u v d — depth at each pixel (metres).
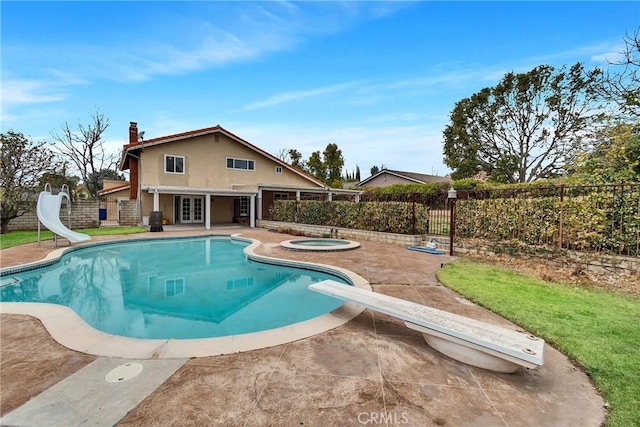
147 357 3.06
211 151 20.08
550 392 2.55
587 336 3.53
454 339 2.96
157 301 6.04
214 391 2.49
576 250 6.73
